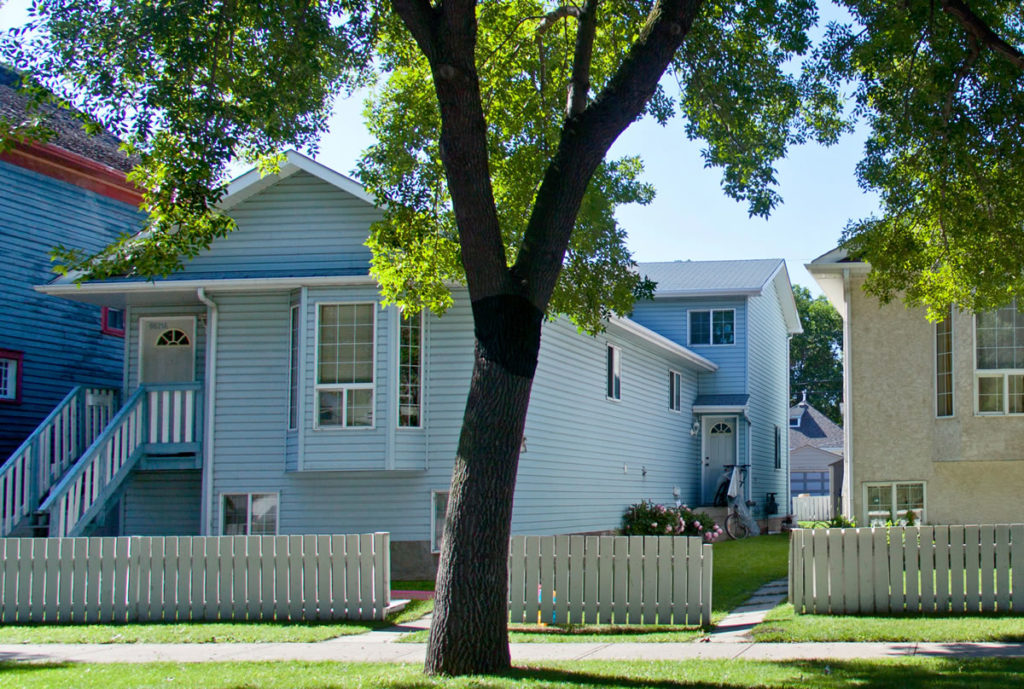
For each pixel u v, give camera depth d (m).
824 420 53.34
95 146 23.91
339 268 18.88
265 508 18.77
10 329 21.00
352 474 18.41
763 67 13.92
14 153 21.14
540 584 12.94
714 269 37.03
